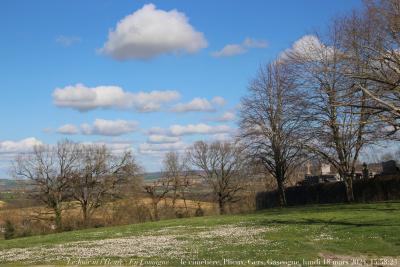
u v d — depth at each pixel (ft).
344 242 75.00
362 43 109.60
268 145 214.48
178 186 301.02
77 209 240.12
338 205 170.50
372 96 93.86
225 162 303.89
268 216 150.61
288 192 231.50
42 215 231.30
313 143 178.50
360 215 121.08
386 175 179.11
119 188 248.93
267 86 252.21
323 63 157.28
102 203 242.17
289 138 186.80
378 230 85.20
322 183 211.82
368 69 104.32
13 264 75.77
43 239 127.85
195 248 80.53
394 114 94.12
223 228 120.57
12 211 224.94
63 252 88.53
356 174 207.21
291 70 184.34
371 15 111.34
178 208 269.44
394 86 96.27
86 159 246.68
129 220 226.17
